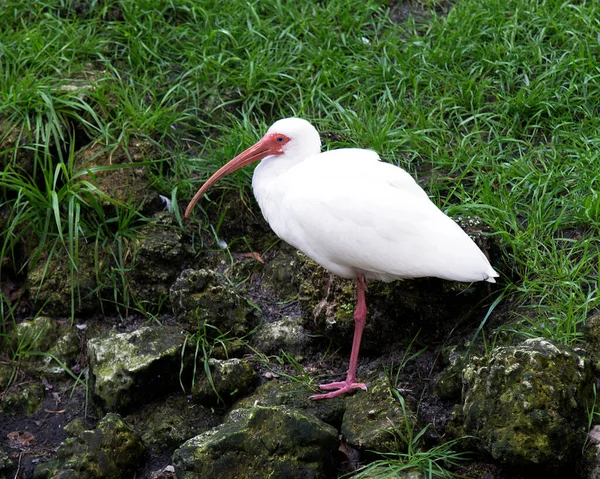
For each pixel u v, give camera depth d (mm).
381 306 9188
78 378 9648
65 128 10867
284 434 7941
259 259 10703
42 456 8852
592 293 8695
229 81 11883
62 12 12844
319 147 9352
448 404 8625
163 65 12195
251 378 9188
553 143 10594
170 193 10867
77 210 10031
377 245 8203
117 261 10273
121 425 8586
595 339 8359
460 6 12477
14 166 10492
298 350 9633
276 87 11766
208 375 9094
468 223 9266
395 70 11789
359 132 10914
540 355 7668
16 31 12414
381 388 8578
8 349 10031
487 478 7844
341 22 12703
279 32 12539
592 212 9477
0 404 9492
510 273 9266
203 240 10781
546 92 10984
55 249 10391
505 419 7602
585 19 11781
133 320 10250
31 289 10297
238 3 12766
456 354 8805
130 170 10719
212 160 10914
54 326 10086
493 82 11562
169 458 8766
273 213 9000
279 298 10336
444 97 11258
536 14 12078
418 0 13102
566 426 7477
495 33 11953
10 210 10555
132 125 11023
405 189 8477
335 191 8344
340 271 8648
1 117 10859
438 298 9055
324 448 7980
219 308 9648
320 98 11648
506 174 10219
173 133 11445
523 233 9391
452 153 10789
